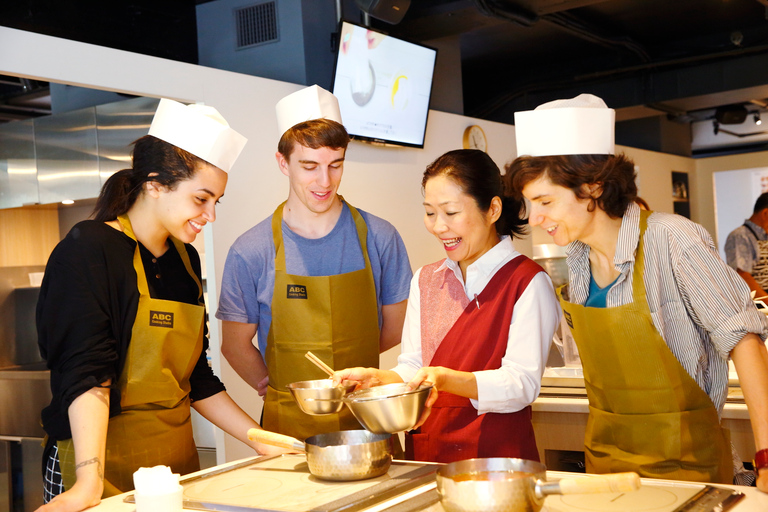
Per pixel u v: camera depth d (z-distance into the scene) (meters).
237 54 4.57
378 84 4.48
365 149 4.51
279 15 4.40
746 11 6.50
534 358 1.61
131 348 1.57
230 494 1.26
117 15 4.53
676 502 1.09
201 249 4.00
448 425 1.66
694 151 11.38
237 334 2.13
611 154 1.48
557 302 1.72
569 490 0.95
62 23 4.26
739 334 1.39
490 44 7.09
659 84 7.38
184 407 1.70
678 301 1.48
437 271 1.81
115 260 1.57
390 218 4.69
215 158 1.60
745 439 2.18
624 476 0.93
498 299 1.66
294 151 1.96
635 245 1.48
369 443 1.30
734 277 1.44
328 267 2.06
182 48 4.88
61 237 5.06
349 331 2.02
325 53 4.48
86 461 1.39
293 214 2.07
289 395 2.00
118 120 4.11
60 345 1.48
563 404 2.36
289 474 1.37
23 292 4.78
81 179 4.25
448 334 1.71
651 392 1.51
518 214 1.75
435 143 5.14
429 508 1.11
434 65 4.88
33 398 4.13
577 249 1.62
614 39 6.78
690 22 6.79
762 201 6.12
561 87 7.81
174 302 1.63
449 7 4.79
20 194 4.50
